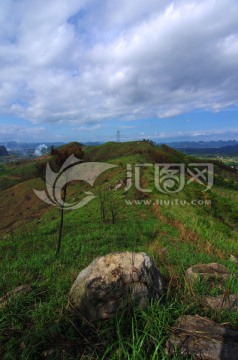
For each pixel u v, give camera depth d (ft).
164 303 14.08
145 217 86.17
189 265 25.35
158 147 394.32
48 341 11.69
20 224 178.91
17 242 52.19
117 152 379.35
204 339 10.85
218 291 15.81
